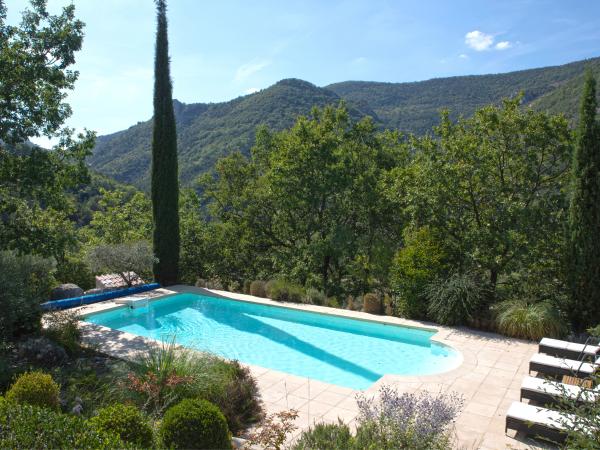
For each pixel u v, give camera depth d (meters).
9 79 11.70
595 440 3.51
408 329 11.67
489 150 12.60
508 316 10.79
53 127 12.69
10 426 4.20
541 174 12.82
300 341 11.62
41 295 11.09
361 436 4.97
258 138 23.39
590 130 10.65
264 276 22.42
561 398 4.32
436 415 4.98
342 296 19.23
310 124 20.03
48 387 5.82
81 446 3.97
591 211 10.62
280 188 19.50
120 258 15.10
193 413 4.95
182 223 21.64
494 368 8.83
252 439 5.21
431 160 13.28
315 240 19.42
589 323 10.73
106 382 7.20
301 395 7.70
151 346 9.87
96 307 13.38
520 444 6.03
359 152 20.42
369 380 9.20
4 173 11.81
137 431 4.83
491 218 12.73
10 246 11.52
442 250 12.59
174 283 17.28
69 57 12.88
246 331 12.48
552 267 12.23
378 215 19.36
